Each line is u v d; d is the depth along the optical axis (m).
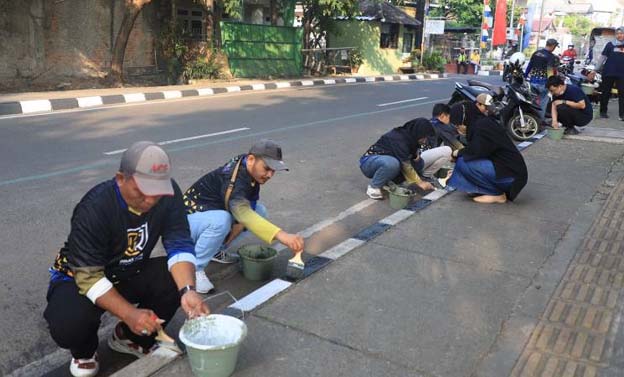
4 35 13.60
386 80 22.53
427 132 5.84
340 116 11.62
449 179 5.79
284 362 2.81
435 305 3.43
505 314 3.33
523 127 9.23
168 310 3.00
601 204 5.54
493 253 4.26
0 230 4.78
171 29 16.83
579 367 2.80
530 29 37.22
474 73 30.20
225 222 3.74
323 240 4.84
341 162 7.72
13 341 3.25
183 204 2.93
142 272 2.96
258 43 19.75
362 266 3.97
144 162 2.43
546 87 9.65
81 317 2.71
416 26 28.33
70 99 11.79
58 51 14.70
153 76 16.98
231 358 2.57
